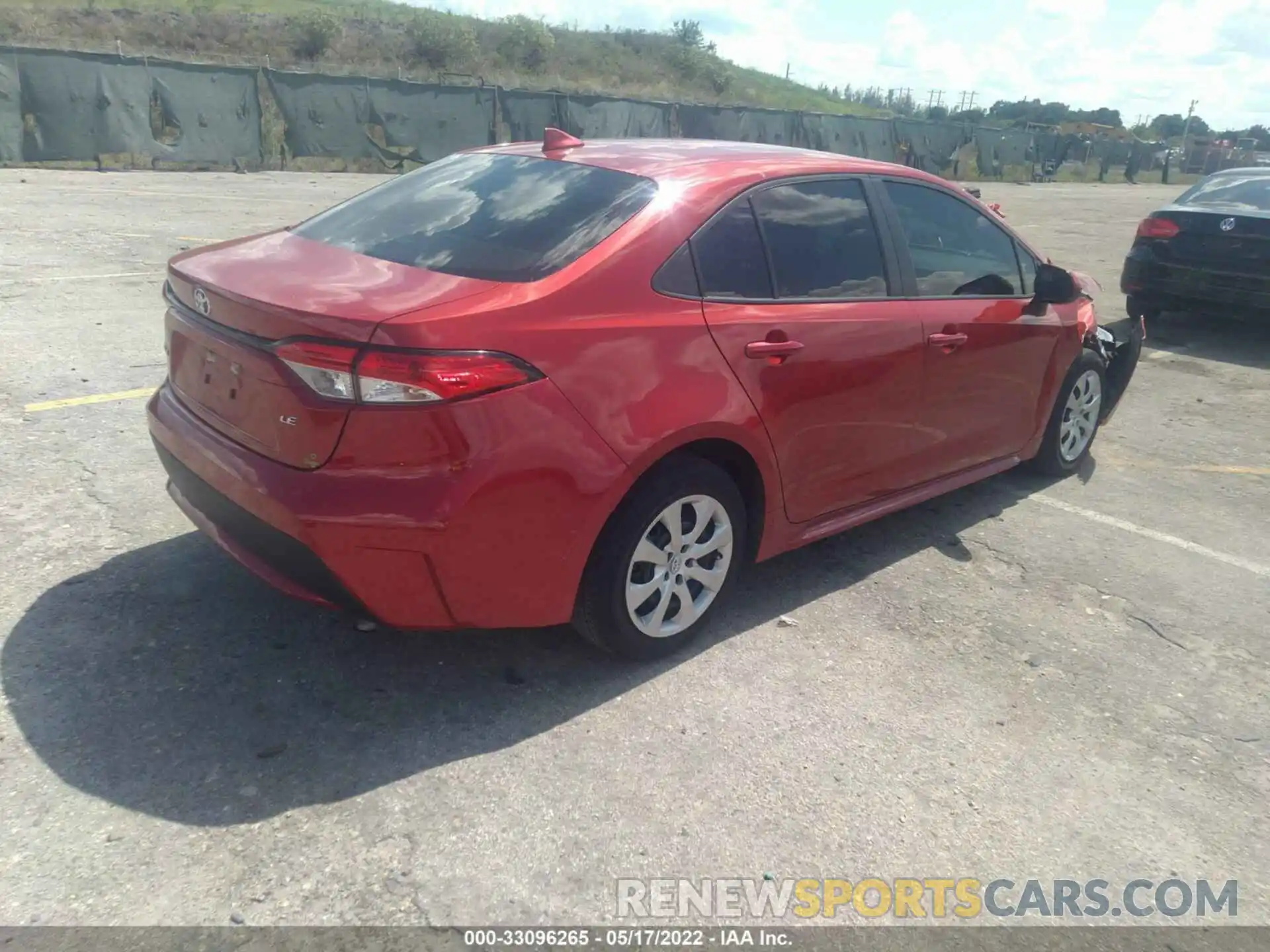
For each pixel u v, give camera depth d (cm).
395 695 321
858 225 395
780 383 350
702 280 333
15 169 1536
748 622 383
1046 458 545
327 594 286
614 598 321
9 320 693
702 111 2311
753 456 349
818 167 390
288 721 303
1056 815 289
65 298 765
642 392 307
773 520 371
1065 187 3050
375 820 266
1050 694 349
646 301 315
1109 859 273
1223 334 971
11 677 311
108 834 254
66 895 235
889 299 399
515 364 280
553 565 299
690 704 327
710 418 325
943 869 265
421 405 267
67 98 1579
